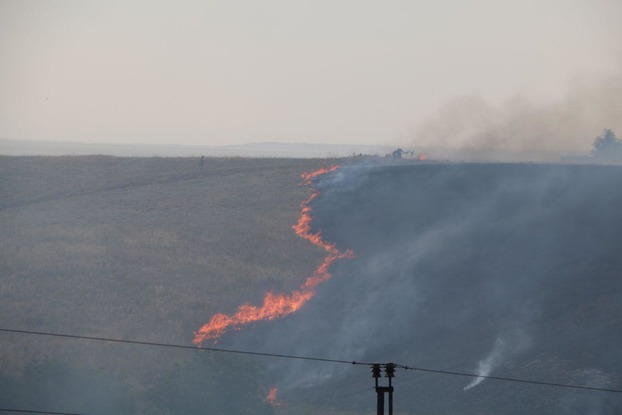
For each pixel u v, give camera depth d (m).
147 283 68.00
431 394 46.62
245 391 39.78
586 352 49.69
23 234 84.19
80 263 73.12
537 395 44.66
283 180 111.50
